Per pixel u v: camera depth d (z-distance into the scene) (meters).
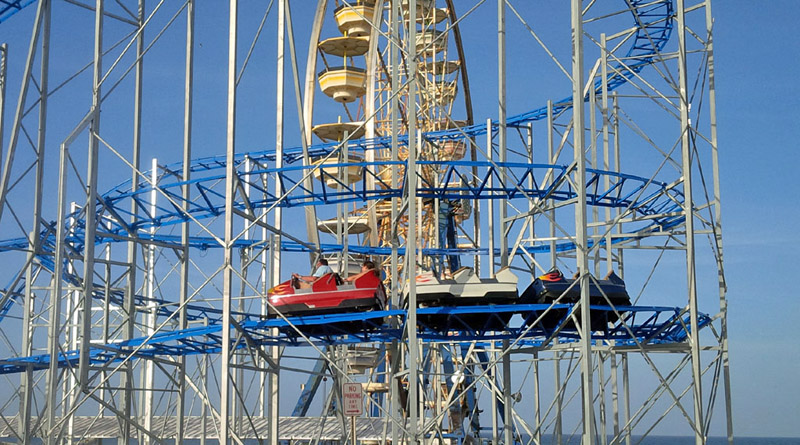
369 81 45.53
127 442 28.77
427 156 43.22
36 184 27.53
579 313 25.33
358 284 24.97
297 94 32.03
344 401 23.88
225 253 23.20
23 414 28.69
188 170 30.48
